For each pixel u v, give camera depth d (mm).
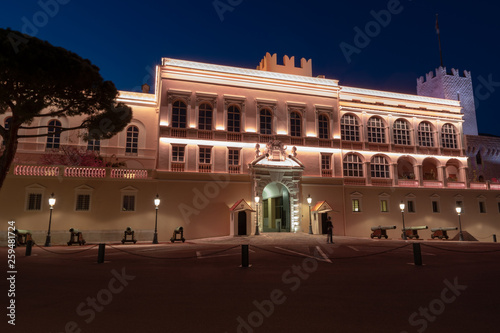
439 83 56344
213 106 31656
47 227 25688
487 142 45656
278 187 34906
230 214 30078
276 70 36031
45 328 5973
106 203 27422
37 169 26219
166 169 29500
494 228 38875
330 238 24031
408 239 31859
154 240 25406
